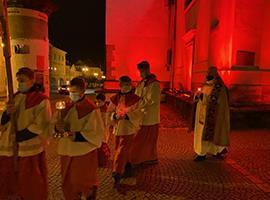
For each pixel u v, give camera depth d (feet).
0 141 11.37
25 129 11.05
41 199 11.60
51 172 17.87
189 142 26.27
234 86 33.83
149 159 19.15
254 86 34.19
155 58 64.64
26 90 11.53
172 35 62.95
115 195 14.75
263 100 34.50
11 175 11.23
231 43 33.71
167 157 21.53
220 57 35.17
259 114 32.65
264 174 18.37
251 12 33.73
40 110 11.25
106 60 64.08
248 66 34.12
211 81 21.04
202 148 20.42
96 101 20.24
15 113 11.10
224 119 20.62
